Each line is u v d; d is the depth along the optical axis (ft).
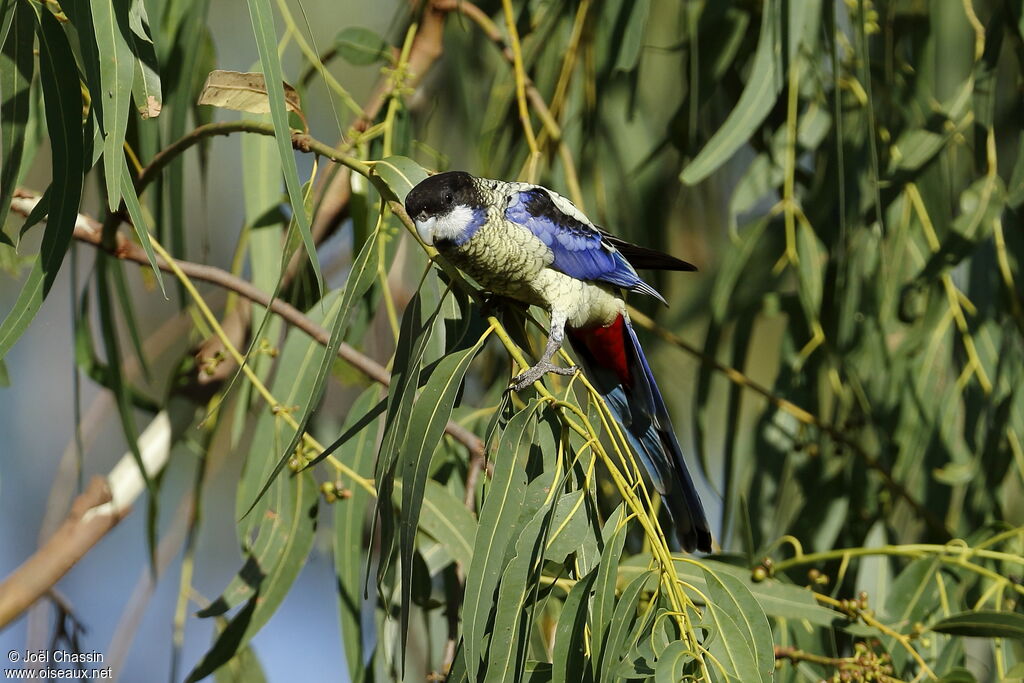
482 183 24.73
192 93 31.22
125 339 48.70
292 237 21.34
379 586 19.70
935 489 31.55
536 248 24.77
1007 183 34.76
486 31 33.42
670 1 38.06
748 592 19.36
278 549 26.25
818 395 32.91
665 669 17.34
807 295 30.86
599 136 35.50
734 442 32.27
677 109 34.17
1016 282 31.53
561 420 20.59
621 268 26.32
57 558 29.27
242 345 31.32
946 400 31.50
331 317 27.37
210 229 46.60
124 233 26.94
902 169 31.48
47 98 20.85
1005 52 34.71
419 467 18.72
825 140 33.30
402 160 23.47
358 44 30.83
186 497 37.50
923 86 32.71
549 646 28.22
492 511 18.78
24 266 34.22
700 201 39.55
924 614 26.08
